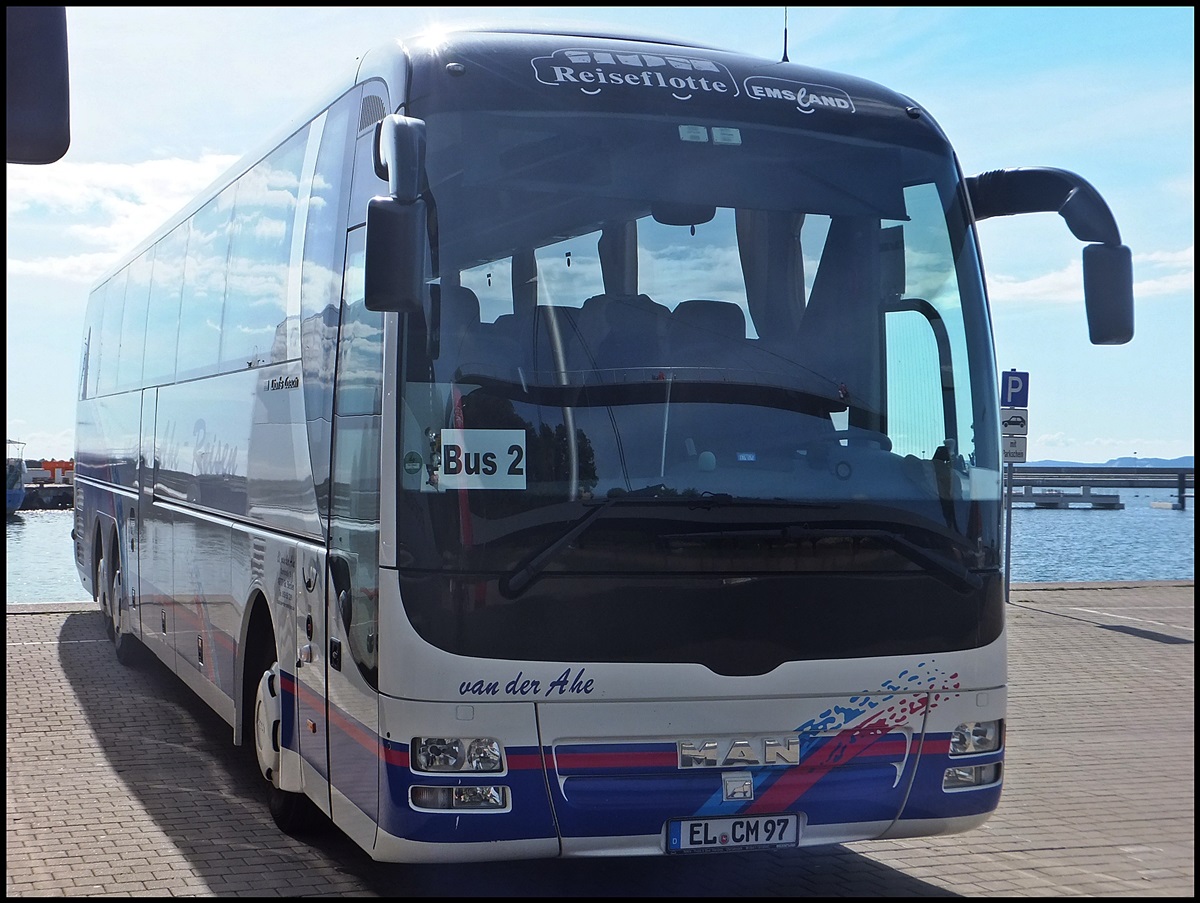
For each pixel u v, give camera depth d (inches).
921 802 234.7
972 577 239.5
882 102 262.8
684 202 239.5
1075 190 255.8
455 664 213.6
